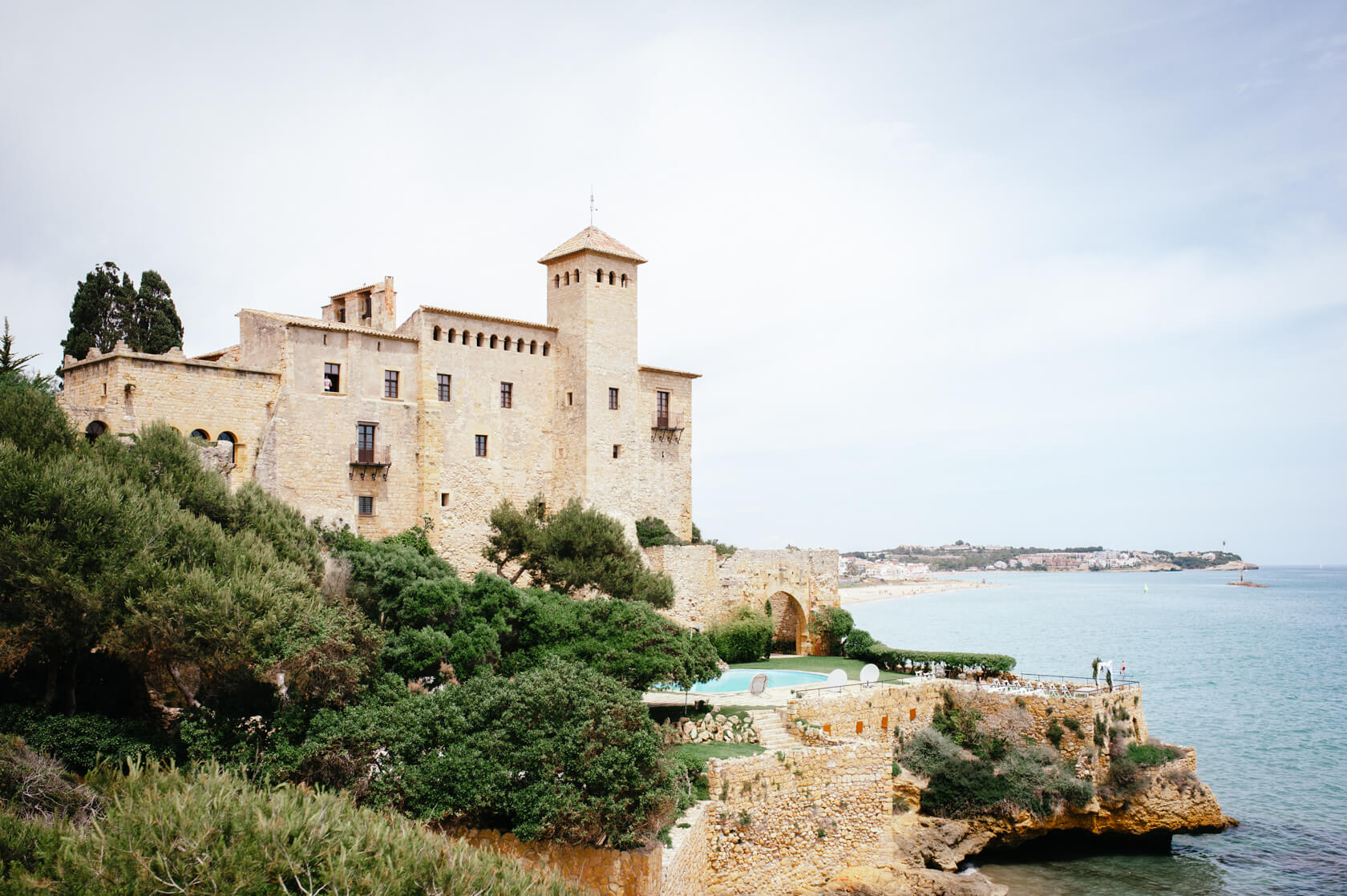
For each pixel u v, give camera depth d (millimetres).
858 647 70000
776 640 77750
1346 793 59469
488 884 23562
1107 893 43719
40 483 31781
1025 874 46156
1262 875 46125
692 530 80375
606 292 72375
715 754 40062
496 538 58344
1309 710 87500
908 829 45875
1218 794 59344
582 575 54406
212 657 31141
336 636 32875
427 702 32438
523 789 29859
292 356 59969
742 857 37562
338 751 30047
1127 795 51125
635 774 30016
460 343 67562
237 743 30812
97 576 31234
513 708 31016
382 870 22562
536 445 71312
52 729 29703
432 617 42031
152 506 35250
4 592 30359
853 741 43438
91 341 74688
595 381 71125
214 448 53906
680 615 67688
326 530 51969
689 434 80688
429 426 65250
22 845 20844
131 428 53656
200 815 22266
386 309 67562
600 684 32594
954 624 182375
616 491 71688
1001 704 55656
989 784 49750
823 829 40750
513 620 44031
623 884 28672
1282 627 178125
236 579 33094
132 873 20469
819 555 76875
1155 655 129500
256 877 21109
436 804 29812
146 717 34531
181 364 56000
